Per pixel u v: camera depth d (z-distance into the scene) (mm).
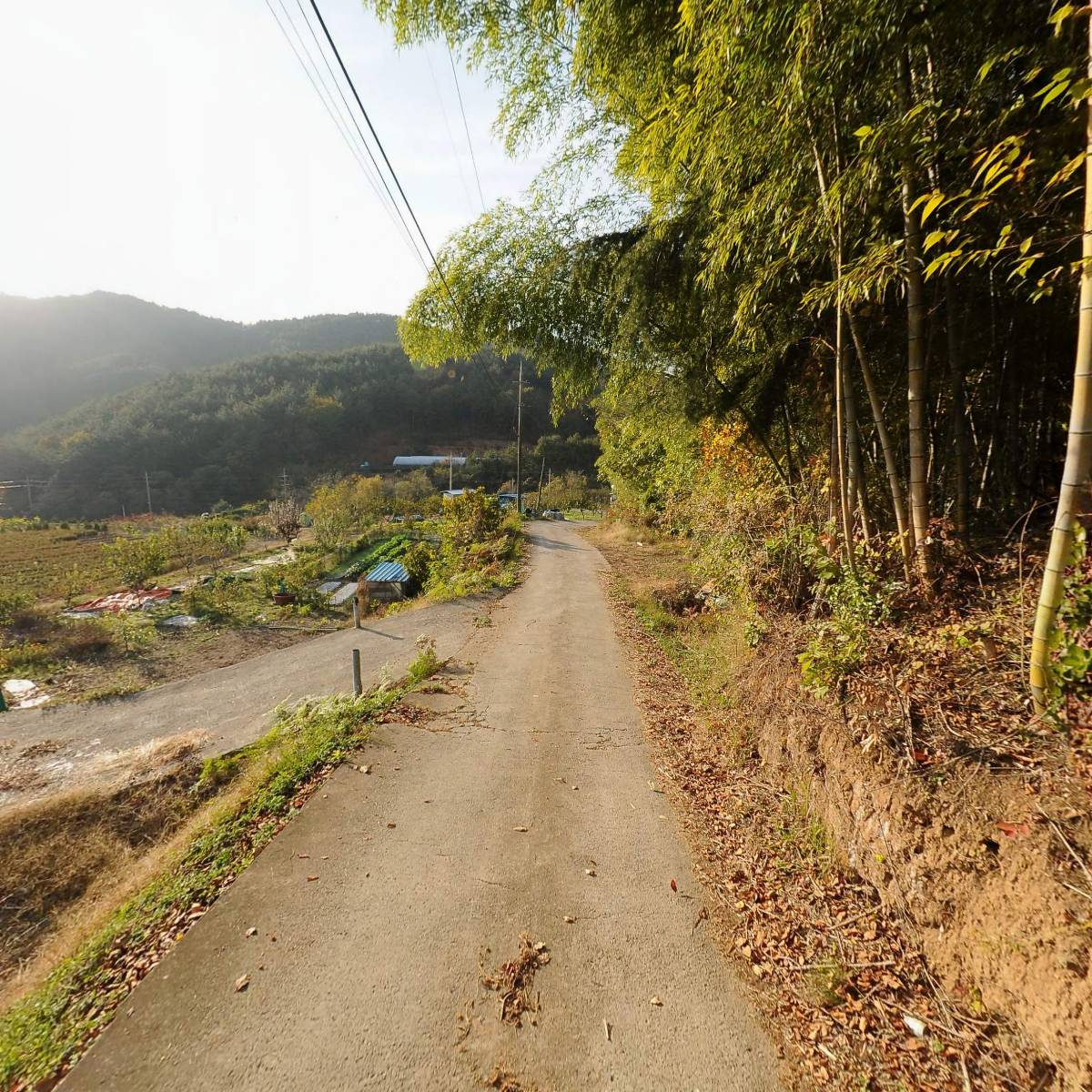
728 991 2279
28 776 6441
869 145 2518
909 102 2705
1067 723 2221
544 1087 1893
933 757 2496
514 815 3588
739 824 3473
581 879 2979
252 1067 1944
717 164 3346
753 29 2600
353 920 2650
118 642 11820
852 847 2791
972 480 4281
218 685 9070
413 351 8086
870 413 4492
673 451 10430
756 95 2838
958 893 2117
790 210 3219
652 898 2838
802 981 2297
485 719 5164
